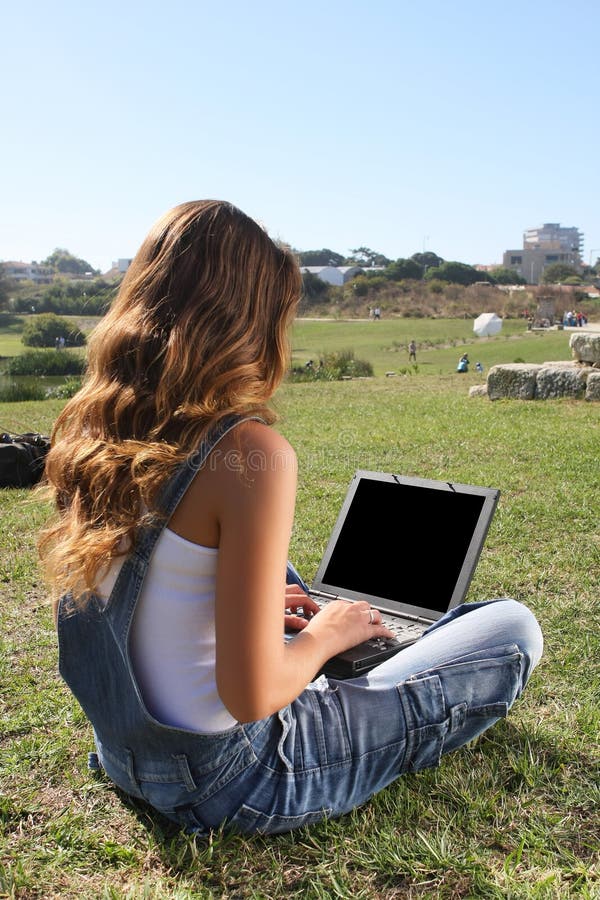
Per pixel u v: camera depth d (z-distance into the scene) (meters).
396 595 2.67
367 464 7.06
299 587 2.42
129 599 1.59
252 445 1.50
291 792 1.83
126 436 1.56
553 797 2.11
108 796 2.18
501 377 12.14
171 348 1.51
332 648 1.86
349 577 2.79
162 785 1.79
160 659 1.63
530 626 2.12
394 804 2.07
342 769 1.88
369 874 1.84
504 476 6.41
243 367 1.56
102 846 1.95
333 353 29.05
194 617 1.59
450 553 2.61
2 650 3.24
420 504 2.75
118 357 1.59
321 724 1.87
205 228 1.57
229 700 1.52
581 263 189.00
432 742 1.97
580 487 5.98
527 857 1.88
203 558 1.55
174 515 1.53
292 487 1.53
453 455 7.43
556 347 45.91
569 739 2.41
